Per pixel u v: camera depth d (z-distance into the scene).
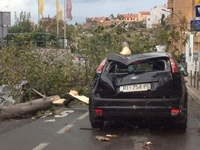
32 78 13.55
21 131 9.15
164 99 8.11
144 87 8.20
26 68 13.52
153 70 8.51
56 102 12.63
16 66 13.64
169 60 8.52
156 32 19.20
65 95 13.52
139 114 8.16
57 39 18.66
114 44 16.36
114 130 9.09
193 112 12.11
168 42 18.89
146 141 7.99
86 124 9.89
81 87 14.81
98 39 15.98
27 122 10.34
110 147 7.54
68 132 8.97
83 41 15.82
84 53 15.68
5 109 10.64
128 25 18.14
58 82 14.03
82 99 13.31
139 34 18.03
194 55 29.27
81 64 15.37
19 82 13.54
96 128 9.18
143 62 8.58
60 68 14.33
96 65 15.49
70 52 15.63
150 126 9.44
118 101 8.20
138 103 8.13
